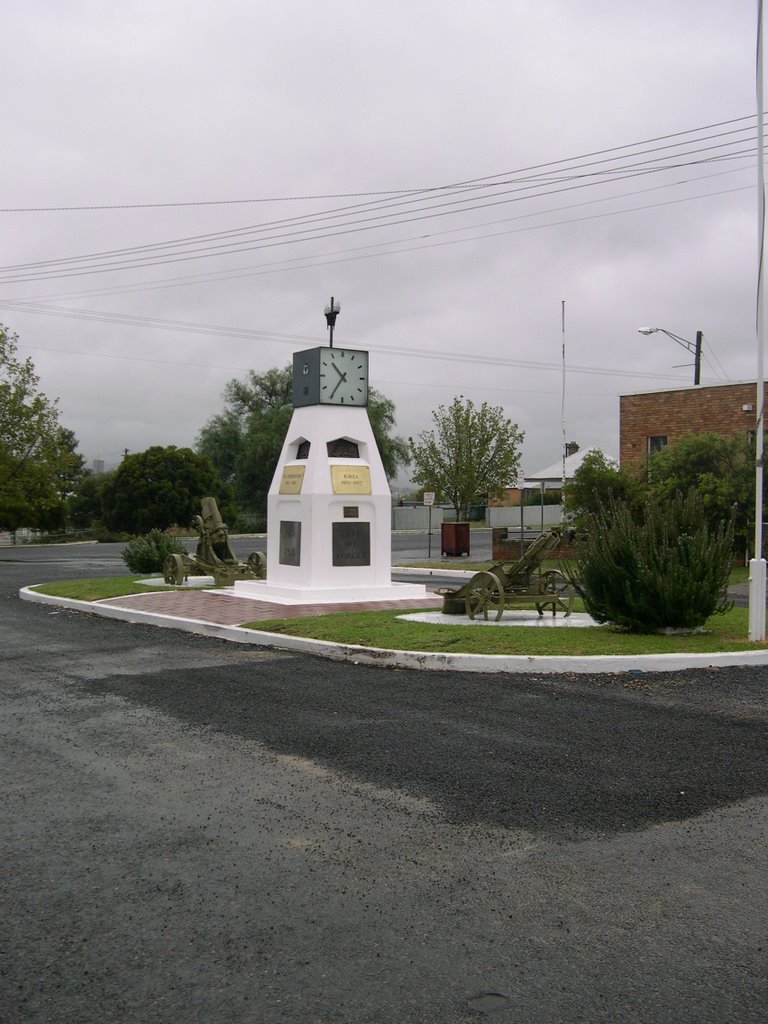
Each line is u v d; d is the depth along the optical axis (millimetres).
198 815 6062
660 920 4535
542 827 5770
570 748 7512
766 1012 3730
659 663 10734
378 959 4160
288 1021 3678
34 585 23562
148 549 25250
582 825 5797
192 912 4645
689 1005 3779
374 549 18297
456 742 7746
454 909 4656
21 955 4230
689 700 9195
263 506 65188
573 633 12453
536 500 65500
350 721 8539
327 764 7172
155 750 7664
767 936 4371
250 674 11016
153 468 57781
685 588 12031
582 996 3846
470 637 12180
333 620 14156
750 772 6844
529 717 8586
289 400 73062
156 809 6195
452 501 41156
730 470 25438
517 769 6961
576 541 14328
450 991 3889
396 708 9062
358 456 18484
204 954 4219
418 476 40656
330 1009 3758
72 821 5984
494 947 4266
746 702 9094
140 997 3863
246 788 6621
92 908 4707
